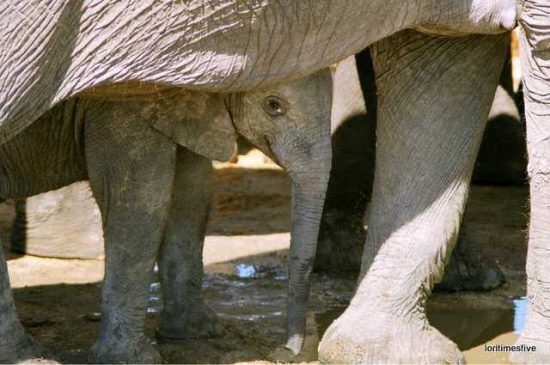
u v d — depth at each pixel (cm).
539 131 988
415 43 1041
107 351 1004
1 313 948
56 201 1390
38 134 1047
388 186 1049
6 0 888
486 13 982
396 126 1049
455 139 1040
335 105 1338
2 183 1069
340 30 955
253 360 1038
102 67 918
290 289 1009
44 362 952
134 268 1007
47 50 898
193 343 1083
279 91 991
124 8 908
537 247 1000
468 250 1298
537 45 969
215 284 1295
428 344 1021
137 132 995
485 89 1045
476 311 1222
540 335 1005
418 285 1033
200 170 1077
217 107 998
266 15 931
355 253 1350
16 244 1405
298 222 1006
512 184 1850
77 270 1347
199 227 1093
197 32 923
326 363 1022
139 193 1001
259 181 1942
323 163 1004
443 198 1041
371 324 1023
